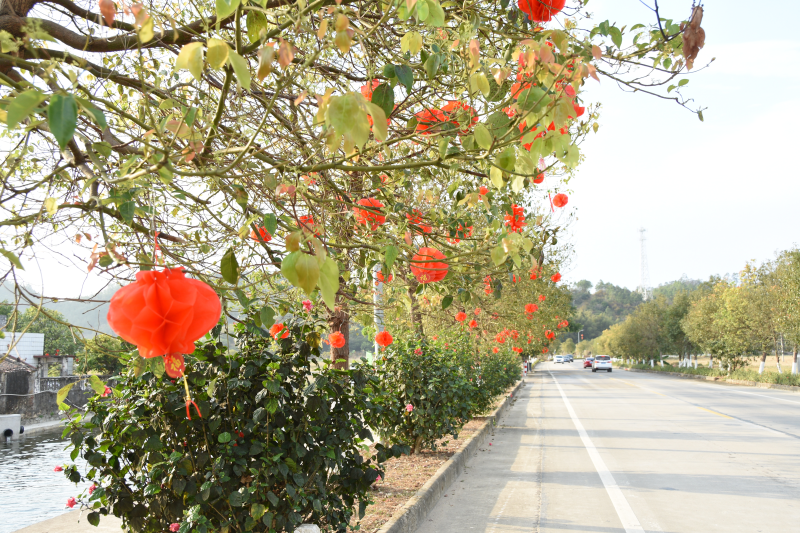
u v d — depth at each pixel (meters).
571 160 1.73
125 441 3.41
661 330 46.12
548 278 14.18
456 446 8.56
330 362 3.92
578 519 5.38
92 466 3.42
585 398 19.64
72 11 2.51
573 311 28.19
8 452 16.20
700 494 6.26
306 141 2.66
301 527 3.65
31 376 21.72
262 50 1.32
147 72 2.77
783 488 6.50
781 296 25.58
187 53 1.25
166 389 3.39
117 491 3.42
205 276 1.94
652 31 2.28
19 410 21.14
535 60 1.62
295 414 3.64
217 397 3.48
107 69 2.54
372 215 2.64
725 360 31.62
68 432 3.38
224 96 1.48
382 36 2.56
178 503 3.34
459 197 2.68
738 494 6.24
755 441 9.62
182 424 3.40
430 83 2.34
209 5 2.63
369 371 4.82
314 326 3.87
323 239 2.15
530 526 5.17
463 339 11.69
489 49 2.22
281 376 3.53
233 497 3.24
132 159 1.54
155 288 1.05
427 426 7.67
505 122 1.76
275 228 1.80
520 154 1.79
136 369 1.77
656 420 12.70
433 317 9.15
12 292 1.87
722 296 30.84
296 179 2.00
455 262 2.26
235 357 3.54
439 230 2.87
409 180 2.93
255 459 3.52
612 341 62.66
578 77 1.58
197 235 2.90
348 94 1.23
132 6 1.37
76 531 4.84
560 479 7.07
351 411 4.10
